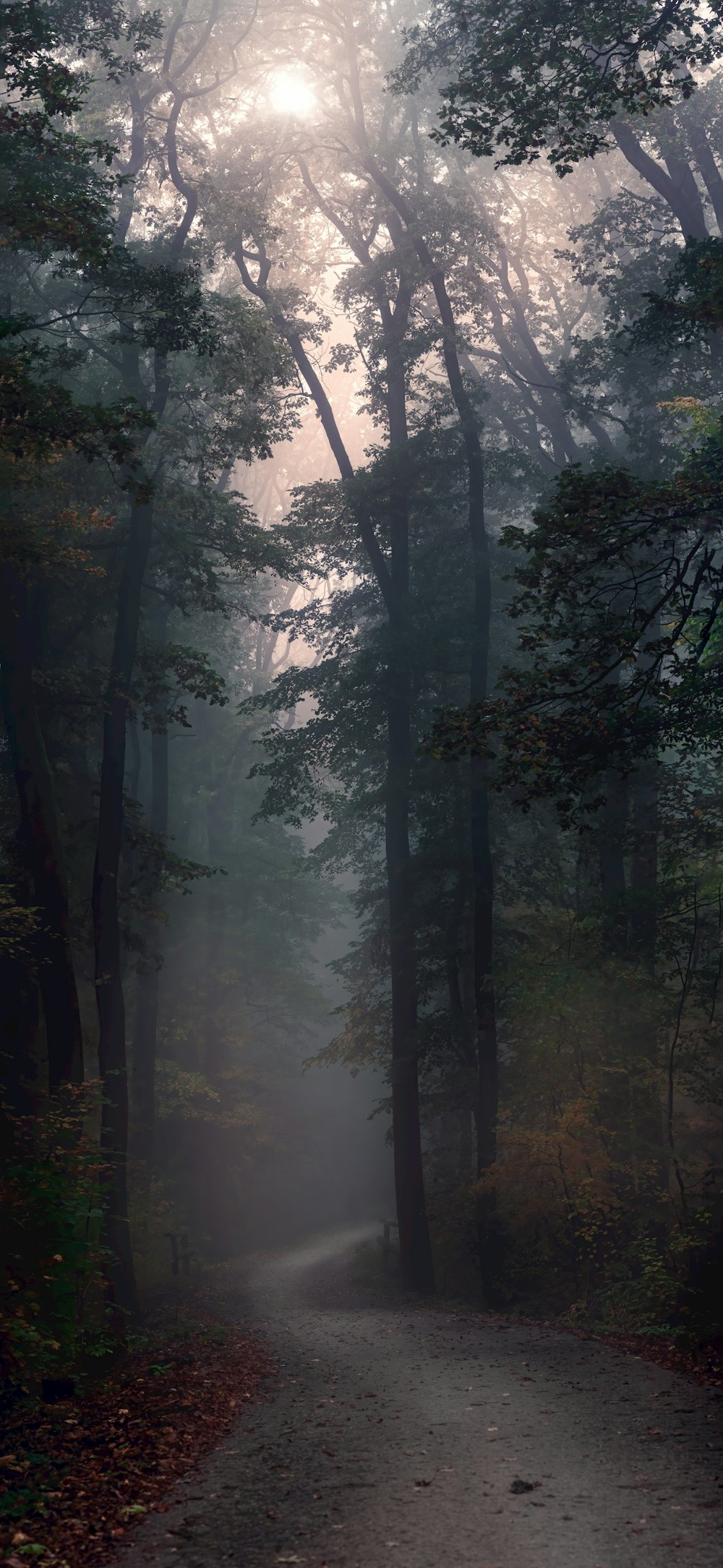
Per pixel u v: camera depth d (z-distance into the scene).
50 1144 14.38
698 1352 10.77
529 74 15.36
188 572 23.41
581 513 12.50
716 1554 4.88
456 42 21.38
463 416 24.66
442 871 25.05
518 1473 6.46
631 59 15.32
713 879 19.33
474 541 24.44
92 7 19.56
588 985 18.11
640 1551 4.98
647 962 19.31
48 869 18.94
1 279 22.62
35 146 14.52
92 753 29.44
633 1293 14.92
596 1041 18.34
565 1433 7.52
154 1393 9.90
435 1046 24.06
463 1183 23.06
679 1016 18.53
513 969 19.80
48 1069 20.94
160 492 21.94
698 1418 7.74
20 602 20.00
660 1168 18.23
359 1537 5.40
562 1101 18.70
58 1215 12.39
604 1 15.74
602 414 25.48
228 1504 6.15
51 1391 10.06
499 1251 20.58
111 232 15.48
